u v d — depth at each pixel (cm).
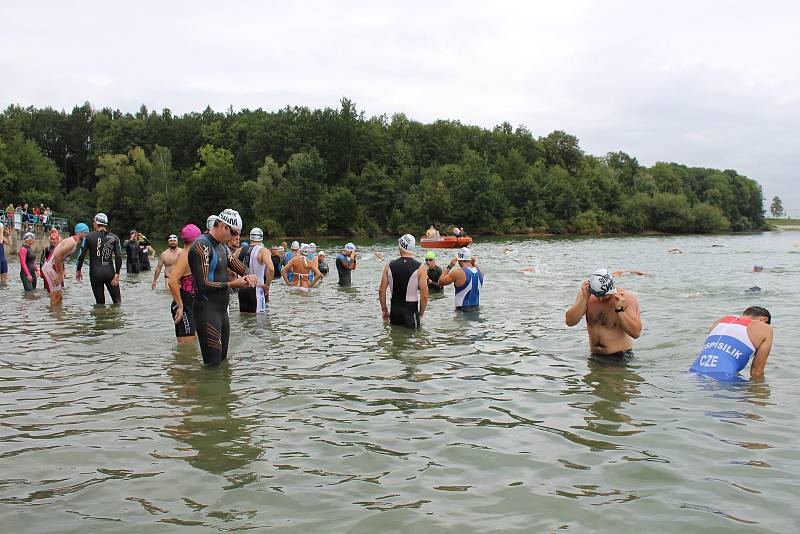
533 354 791
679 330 948
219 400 589
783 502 369
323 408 564
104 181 8181
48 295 1442
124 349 821
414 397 600
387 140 10462
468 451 458
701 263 2725
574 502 372
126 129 10188
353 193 8875
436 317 1098
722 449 457
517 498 378
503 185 9638
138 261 2111
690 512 357
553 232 9288
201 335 722
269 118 9881
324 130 9725
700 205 10056
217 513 359
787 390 614
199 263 712
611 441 476
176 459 443
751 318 704
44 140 10288
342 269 1648
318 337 911
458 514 357
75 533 335
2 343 859
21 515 356
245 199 8019
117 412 552
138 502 374
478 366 728
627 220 9581
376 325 1017
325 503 372
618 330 771
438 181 9150
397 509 364
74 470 424
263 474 416
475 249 4656
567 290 1552
